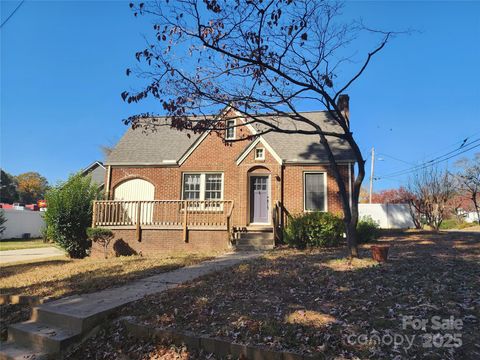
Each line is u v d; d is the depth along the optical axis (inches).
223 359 194.2
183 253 571.8
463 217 1505.9
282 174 691.4
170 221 700.0
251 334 207.2
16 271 474.6
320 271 346.0
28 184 2992.1
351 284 291.7
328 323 214.5
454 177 1284.4
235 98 367.9
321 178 687.1
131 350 216.4
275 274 344.5
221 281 329.7
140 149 773.3
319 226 552.7
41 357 226.7
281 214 671.8
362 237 575.8
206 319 233.5
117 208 642.8
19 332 252.7
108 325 244.4
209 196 713.6
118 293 307.6
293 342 194.1
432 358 172.4
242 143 714.2
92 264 485.4
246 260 452.4
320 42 355.3
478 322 205.9
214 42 318.7
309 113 801.6
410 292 261.4
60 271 439.8
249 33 317.1
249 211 686.5
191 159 726.5
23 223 1320.1
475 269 330.6
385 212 1173.7
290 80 347.6
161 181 732.0
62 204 645.3
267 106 379.6
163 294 293.9
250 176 698.2
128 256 582.2
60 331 245.3
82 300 289.9
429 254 431.2
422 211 986.7
